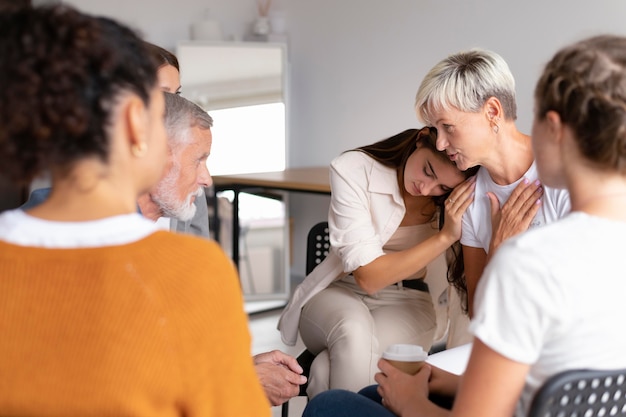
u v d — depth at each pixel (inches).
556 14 152.3
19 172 33.7
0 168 33.5
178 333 33.7
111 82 33.7
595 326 39.8
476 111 72.9
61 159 33.3
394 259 84.0
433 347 100.7
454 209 80.5
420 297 94.0
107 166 34.6
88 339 32.9
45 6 33.9
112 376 32.7
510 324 39.8
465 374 42.1
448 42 172.2
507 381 40.5
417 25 178.1
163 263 34.7
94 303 33.2
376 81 189.3
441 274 96.8
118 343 32.9
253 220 199.0
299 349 156.3
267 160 200.7
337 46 197.3
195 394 34.2
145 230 35.7
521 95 160.6
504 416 41.3
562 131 41.1
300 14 205.5
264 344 159.9
